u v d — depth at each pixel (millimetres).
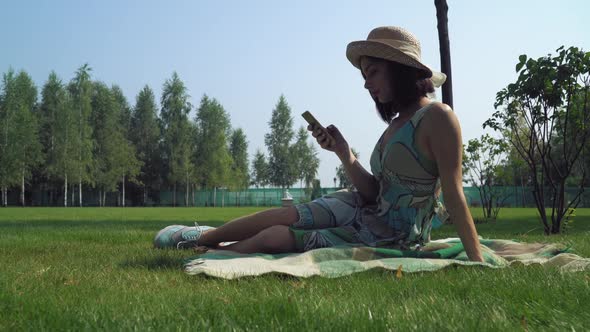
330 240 3406
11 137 49250
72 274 2945
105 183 58094
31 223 12016
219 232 3852
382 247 3438
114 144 58688
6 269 3131
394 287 2402
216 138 64750
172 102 62469
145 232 7227
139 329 1648
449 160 3121
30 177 53375
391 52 3221
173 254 4020
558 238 6156
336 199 3676
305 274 2760
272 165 72562
